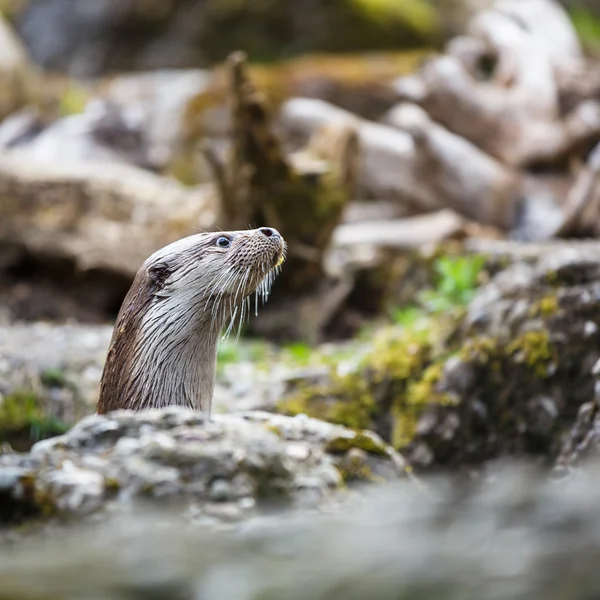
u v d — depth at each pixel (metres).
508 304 10.04
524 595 3.92
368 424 10.10
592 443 7.39
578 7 31.53
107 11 29.38
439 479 7.93
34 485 4.96
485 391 9.70
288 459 5.27
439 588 4.04
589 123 17.06
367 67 22.78
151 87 23.56
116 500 4.93
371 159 18.08
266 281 8.14
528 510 4.96
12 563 4.52
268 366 11.99
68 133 21.14
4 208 15.40
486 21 20.31
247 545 4.57
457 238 15.89
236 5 28.42
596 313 9.63
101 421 5.31
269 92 21.64
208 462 5.04
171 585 4.20
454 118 17.95
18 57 24.67
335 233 15.96
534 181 17.23
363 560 4.35
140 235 15.46
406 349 10.38
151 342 7.46
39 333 13.06
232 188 14.00
